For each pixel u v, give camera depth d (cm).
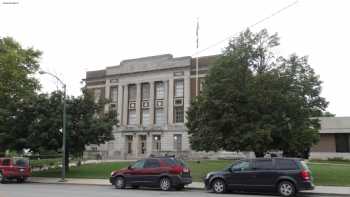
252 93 2664
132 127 7894
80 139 3616
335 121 5838
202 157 6562
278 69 2806
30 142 3550
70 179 3366
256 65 2858
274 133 2642
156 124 7688
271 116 2667
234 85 2708
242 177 2202
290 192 2088
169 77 7594
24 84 4550
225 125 2691
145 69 7925
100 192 2245
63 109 3509
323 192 2241
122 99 8188
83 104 3700
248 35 2869
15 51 4556
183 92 7400
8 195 2017
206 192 2331
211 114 2733
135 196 2017
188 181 2502
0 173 3133
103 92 8506
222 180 2250
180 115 7406
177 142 7306
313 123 2845
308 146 2811
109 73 8412
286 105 2684
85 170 3997
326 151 5862
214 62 2877
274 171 2138
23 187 2639
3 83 4394
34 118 3588
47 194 2086
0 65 4425
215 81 2758
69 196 1986
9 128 3659
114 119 3872
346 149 5797
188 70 7375
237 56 2766
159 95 7762
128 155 7812
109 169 4044
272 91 2655
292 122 2711
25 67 4669
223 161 5203
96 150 7962
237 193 2278
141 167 2536
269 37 2862
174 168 2464
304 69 2839
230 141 2658
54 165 4453
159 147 7569
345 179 2838
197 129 2870
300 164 2120
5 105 4147
